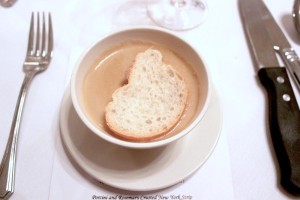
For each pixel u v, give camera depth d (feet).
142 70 1.03
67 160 1.02
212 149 1.01
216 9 1.40
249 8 1.37
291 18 1.37
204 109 0.91
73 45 1.26
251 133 1.12
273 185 1.03
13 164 1.01
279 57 1.25
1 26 1.28
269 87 1.16
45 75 1.19
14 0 1.34
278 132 1.06
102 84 1.03
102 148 1.00
